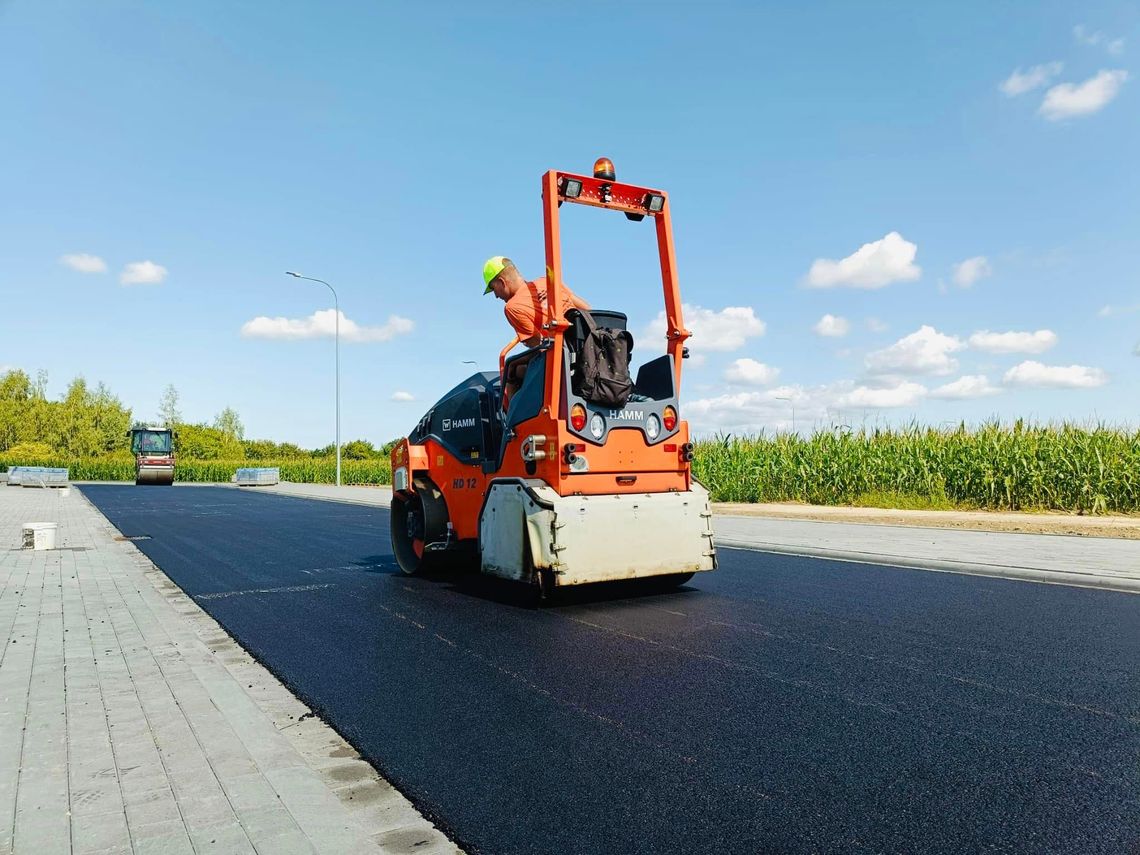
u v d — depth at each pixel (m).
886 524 14.41
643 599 7.23
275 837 2.77
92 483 53.50
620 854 2.68
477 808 3.06
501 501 6.99
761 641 5.62
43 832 2.80
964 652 5.26
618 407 7.00
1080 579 7.88
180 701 4.39
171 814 2.96
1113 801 3.03
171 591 8.45
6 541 13.55
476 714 4.19
